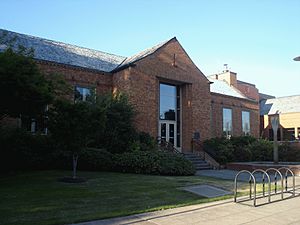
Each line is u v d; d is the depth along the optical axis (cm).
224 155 2344
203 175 1697
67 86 1574
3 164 1576
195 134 2511
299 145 2834
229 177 1627
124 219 718
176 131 2539
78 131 1236
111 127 1883
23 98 1117
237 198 1011
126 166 1633
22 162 1612
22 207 800
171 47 2448
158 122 2375
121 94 2028
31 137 1675
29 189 1048
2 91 1105
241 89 4172
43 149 1681
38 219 694
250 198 1002
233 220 735
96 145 1811
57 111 1257
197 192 1100
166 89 2511
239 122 3250
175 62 2456
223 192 1123
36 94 1142
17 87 1095
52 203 851
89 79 2156
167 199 962
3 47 1873
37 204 836
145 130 2169
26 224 651
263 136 4100
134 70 2152
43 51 2120
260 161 2552
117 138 1875
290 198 1036
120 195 993
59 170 1619
